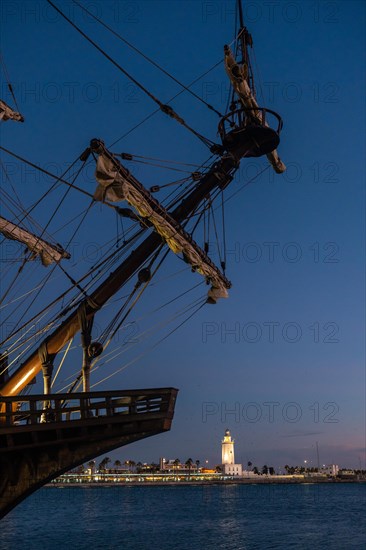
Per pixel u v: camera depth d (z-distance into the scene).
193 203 24.30
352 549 68.88
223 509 142.00
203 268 25.50
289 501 182.12
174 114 23.86
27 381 24.38
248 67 26.08
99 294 23.45
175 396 19.80
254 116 25.42
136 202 22.44
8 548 66.62
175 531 87.94
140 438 19.56
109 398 19.75
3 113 24.59
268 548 69.62
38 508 147.12
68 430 19.94
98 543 72.00
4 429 19.36
